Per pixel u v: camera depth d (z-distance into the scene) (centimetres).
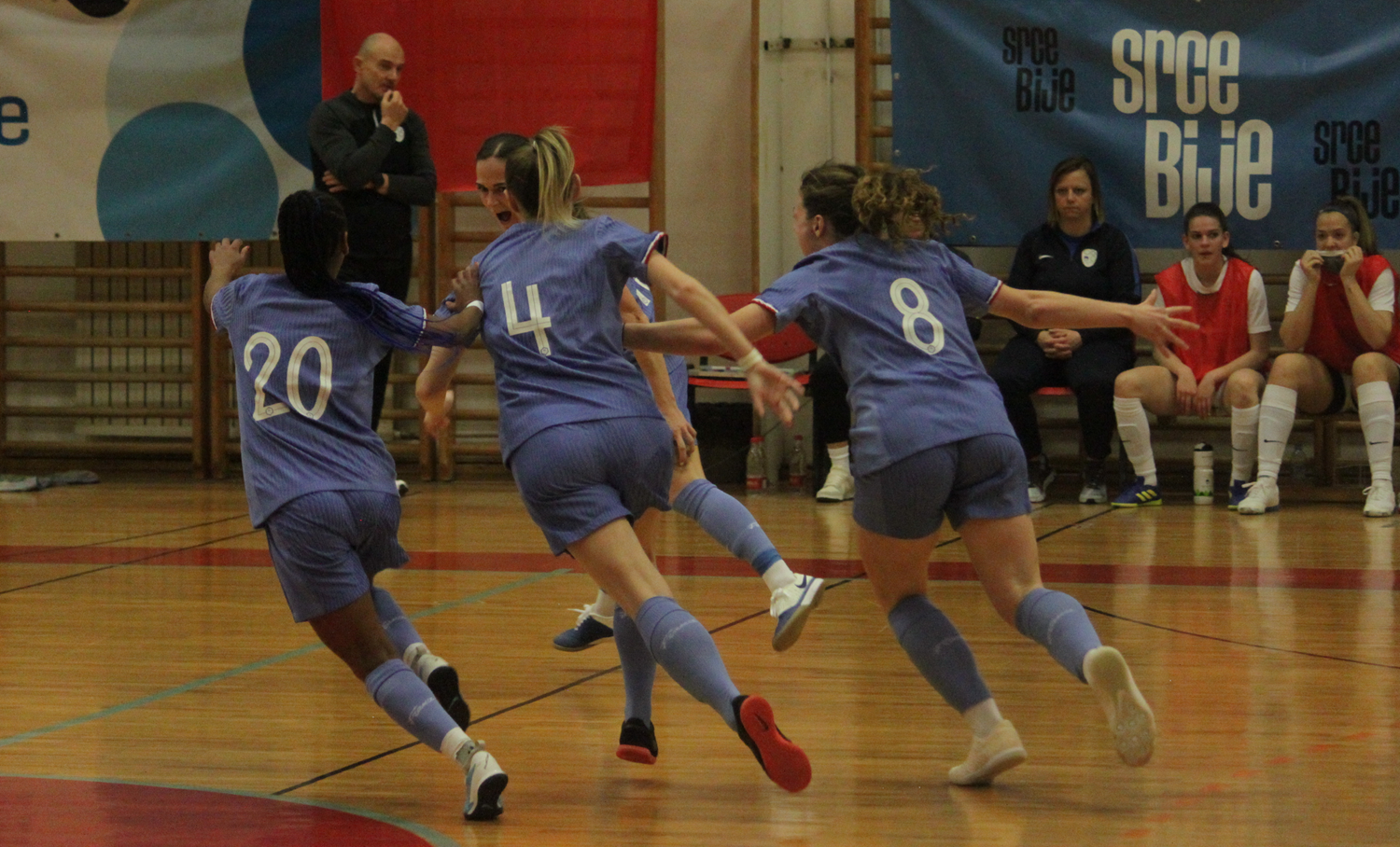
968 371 680
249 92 2016
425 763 737
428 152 1775
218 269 762
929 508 666
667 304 2167
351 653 668
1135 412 1784
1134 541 1498
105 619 1121
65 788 686
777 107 2111
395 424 2222
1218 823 625
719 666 625
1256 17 1881
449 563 1382
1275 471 1744
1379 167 1869
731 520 762
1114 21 1892
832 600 1187
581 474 652
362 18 1981
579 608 1162
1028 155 1914
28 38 2022
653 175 2003
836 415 1869
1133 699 603
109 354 2250
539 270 689
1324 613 1112
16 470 2261
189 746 767
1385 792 670
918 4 1914
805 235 730
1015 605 667
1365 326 1702
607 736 792
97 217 2039
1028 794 673
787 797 674
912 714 829
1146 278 2069
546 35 1981
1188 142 1894
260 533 1597
